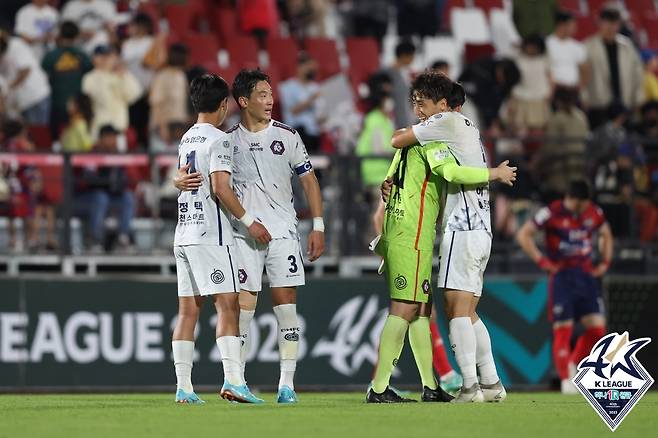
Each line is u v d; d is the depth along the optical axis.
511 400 31.52
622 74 58.00
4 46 51.88
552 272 42.72
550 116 53.53
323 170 46.38
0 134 48.03
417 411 25.73
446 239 28.77
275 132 29.23
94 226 45.53
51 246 45.28
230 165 27.98
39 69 52.28
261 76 29.16
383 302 44.81
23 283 43.31
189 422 23.02
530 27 63.19
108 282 43.78
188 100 50.62
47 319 43.38
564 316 42.53
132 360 43.78
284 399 29.36
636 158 48.53
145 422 23.09
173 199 45.91
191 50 59.41
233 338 28.42
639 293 46.53
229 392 28.45
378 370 29.14
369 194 46.59
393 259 28.69
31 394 41.25
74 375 43.44
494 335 45.09
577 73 61.81
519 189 47.53
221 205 28.23
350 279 44.66
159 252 45.81
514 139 47.62
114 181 45.59
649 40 72.00
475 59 61.06
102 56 51.53
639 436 20.67
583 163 48.00
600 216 43.03
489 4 70.19
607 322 46.25
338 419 23.59
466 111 53.38
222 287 28.20
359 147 49.75
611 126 49.97
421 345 30.61
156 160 45.94
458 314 28.83
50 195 45.22
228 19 63.47
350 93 57.12
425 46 66.06
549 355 45.47
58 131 52.19
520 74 54.75
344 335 44.56
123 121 51.91
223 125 52.00
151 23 56.09
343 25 69.31
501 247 47.25
